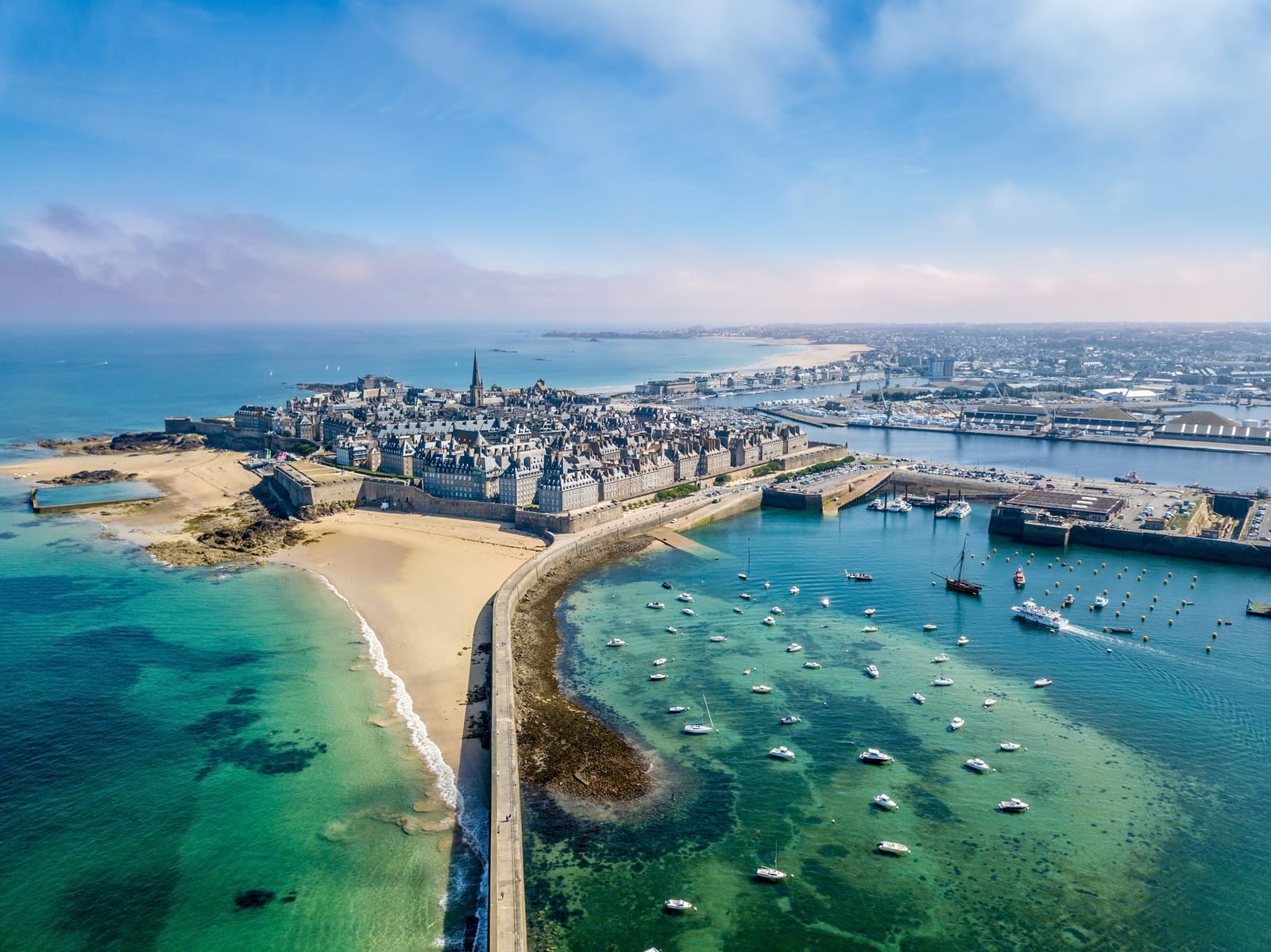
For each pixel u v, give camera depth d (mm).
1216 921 141125
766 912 142375
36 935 134375
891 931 138500
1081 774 184250
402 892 144750
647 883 148875
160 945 132875
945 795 176250
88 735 194000
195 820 163375
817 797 175000
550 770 181750
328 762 183625
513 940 126625
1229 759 190875
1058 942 136125
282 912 140125
